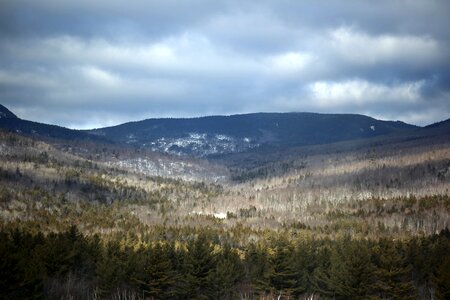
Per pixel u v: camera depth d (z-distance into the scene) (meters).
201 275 71.38
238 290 77.38
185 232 155.38
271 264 72.94
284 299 71.62
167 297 70.56
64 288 58.72
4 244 43.78
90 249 80.00
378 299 62.47
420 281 75.50
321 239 131.25
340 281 65.69
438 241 97.81
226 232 163.62
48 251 68.56
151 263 68.81
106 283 61.84
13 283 43.12
